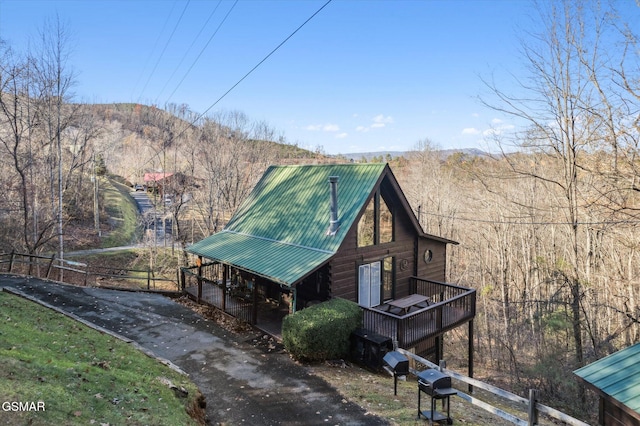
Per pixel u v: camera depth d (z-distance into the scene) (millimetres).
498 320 24781
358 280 14195
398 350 10602
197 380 9805
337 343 11312
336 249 13023
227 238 17391
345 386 9648
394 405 8789
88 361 8086
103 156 60531
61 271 23906
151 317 14562
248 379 9930
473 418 8953
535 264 25344
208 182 38281
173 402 7320
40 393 5750
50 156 29031
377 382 10219
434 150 51469
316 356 10938
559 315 20797
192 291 17547
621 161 14742
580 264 18750
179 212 39406
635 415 6672
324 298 13953
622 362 7902
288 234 15172
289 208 16453
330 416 8195
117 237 41500
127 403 6512
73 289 17203
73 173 44344
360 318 12188
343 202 14508
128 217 48375
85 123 43938
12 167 30234
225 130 43656
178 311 15508
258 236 16312
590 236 18109
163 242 41531
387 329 12062
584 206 15664
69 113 33844
